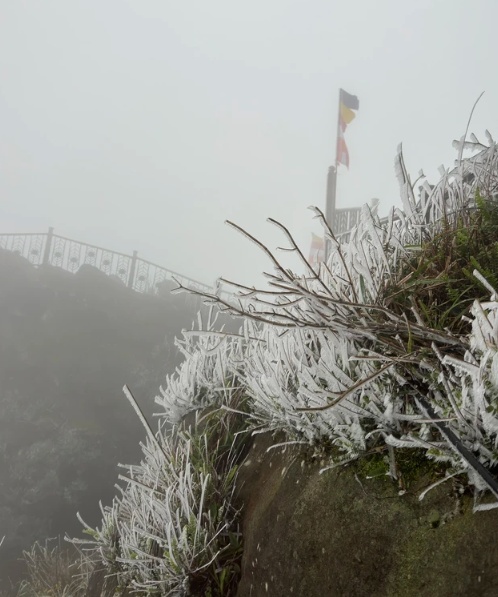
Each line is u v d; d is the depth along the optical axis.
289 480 2.03
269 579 1.88
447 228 1.98
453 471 1.32
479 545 1.22
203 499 2.43
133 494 3.18
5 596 9.04
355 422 1.60
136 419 13.90
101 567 4.08
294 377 1.99
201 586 2.40
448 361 1.23
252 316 1.59
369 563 1.48
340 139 11.09
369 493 1.59
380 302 1.68
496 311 1.22
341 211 9.94
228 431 2.98
